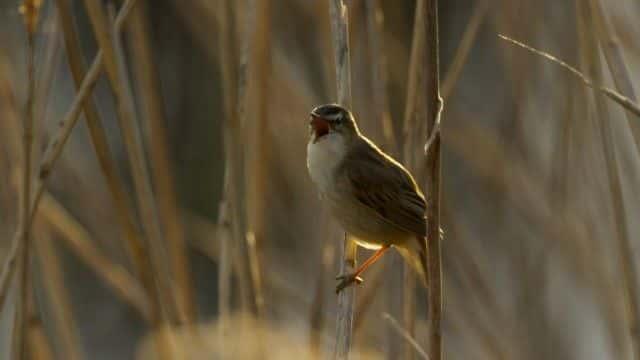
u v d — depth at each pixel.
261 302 9.04
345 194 8.84
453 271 11.16
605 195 10.66
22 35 11.32
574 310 11.14
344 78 8.64
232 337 5.91
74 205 11.78
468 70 13.95
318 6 10.40
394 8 11.92
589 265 10.69
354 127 8.89
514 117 11.31
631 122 8.53
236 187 9.35
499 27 11.15
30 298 8.61
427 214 7.06
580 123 10.73
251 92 9.66
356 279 8.71
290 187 11.77
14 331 8.34
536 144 11.38
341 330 8.24
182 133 15.20
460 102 13.32
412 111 9.04
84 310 14.73
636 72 10.13
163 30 15.15
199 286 14.65
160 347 8.53
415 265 9.02
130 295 10.05
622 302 10.45
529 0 10.83
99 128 8.79
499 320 10.83
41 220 9.85
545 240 10.96
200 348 5.79
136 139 9.13
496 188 11.43
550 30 11.02
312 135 8.96
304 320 10.25
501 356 10.64
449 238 11.15
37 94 9.28
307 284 11.53
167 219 9.86
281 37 11.57
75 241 10.05
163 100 15.01
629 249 8.88
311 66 11.75
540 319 10.95
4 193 9.89
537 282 11.02
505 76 11.65
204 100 15.26
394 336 9.38
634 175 10.69
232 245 9.27
